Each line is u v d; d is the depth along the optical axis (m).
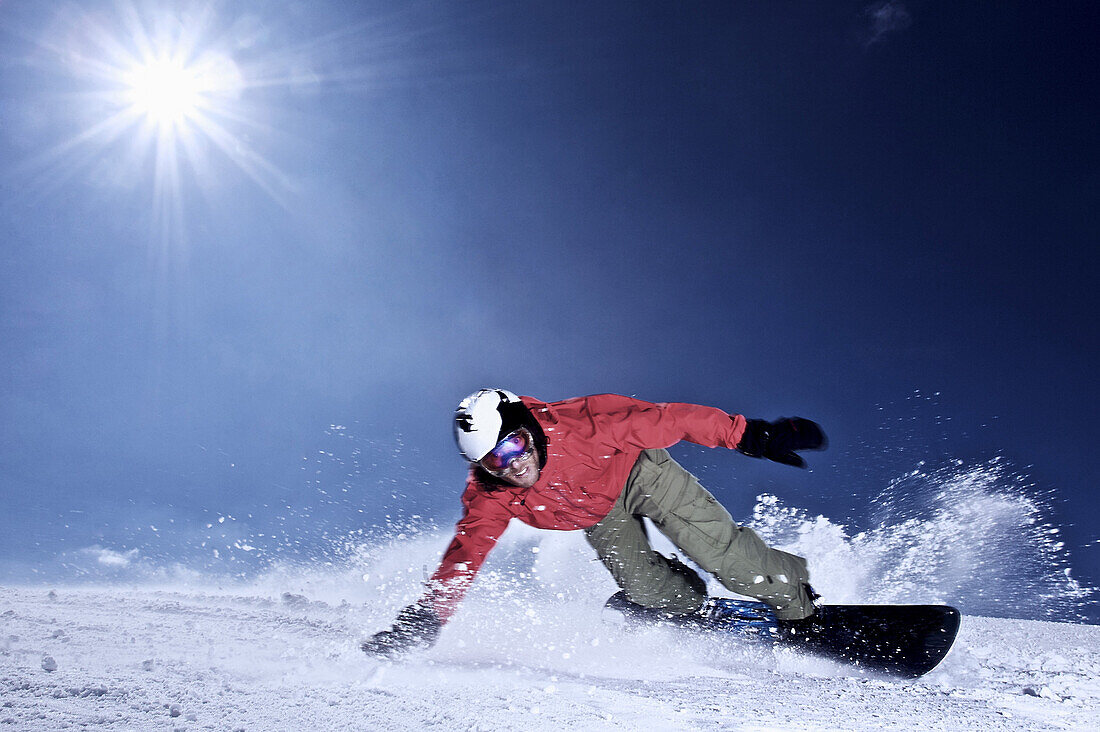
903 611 2.62
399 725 1.42
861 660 2.60
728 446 2.60
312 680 1.81
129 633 2.32
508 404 2.43
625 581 2.90
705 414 2.58
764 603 2.84
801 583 2.77
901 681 2.43
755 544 2.74
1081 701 2.12
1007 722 1.79
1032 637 3.90
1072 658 3.08
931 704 1.99
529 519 2.68
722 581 2.74
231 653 2.08
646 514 2.72
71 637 2.18
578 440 2.55
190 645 2.17
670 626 2.93
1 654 1.84
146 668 1.77
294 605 3.17
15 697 1.40
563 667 2.35
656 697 1.92
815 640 2.72
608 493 2.67
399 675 1.97
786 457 2.54
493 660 2.34
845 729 1.65
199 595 3.58
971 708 1.95
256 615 2.88
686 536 2.68
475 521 2.58
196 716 1.37
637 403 2.65
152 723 1.30
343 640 2.36
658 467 2.66
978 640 3.65
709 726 1.61
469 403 2.44
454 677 2.00
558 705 1.70
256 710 1.44
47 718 1.28
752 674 2.46
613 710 1.71
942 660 2.69
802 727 1.65
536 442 2.45
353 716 1.46
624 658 2.60
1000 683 2.41
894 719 1.77
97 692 1.48
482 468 2.52
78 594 3.45
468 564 2.49
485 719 1.51
